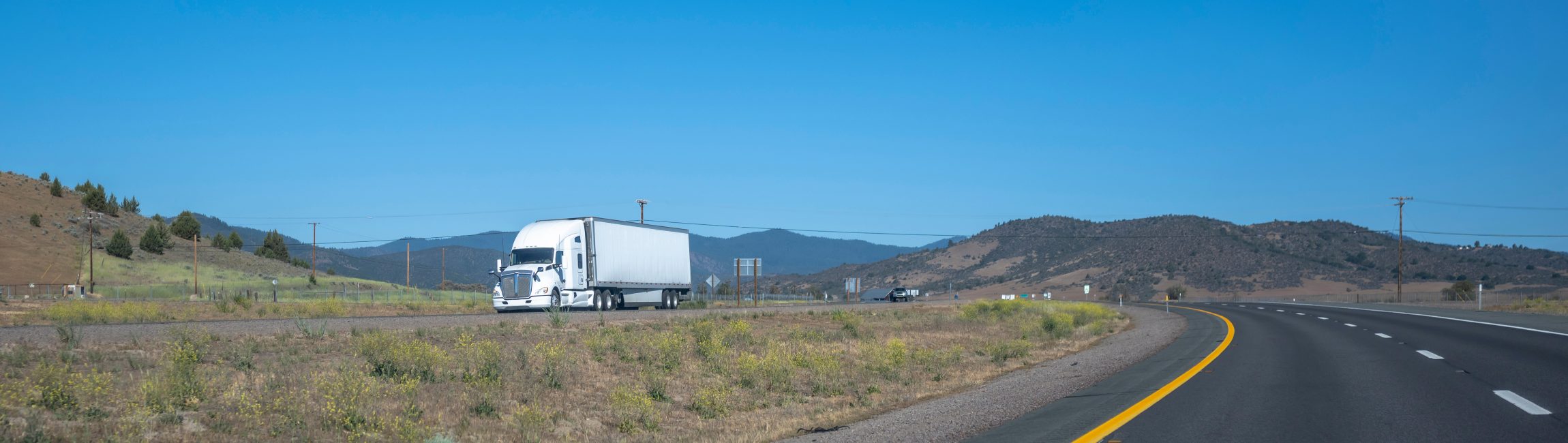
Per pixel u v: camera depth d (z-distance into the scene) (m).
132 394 13.26
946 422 12.12
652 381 18.75
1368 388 13.25
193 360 16.39
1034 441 9.97
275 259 124.56
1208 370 16.94
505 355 20.09
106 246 95.88
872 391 18.73
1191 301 92.62
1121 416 11.35
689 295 59.62
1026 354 26.27
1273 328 33.03
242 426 12.32
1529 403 11.34
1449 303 65.19
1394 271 150.00
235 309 44.03
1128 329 41.97
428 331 25.78
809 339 30.83
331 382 15.04
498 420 14.64
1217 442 9.38
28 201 107.88
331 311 44.78
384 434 12.54
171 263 97.44
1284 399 12.35
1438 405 11.38
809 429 13.48
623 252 50.97
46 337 21.64
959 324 41.47
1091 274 160.62
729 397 18.11
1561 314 40.44
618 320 35.31
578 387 18.28
